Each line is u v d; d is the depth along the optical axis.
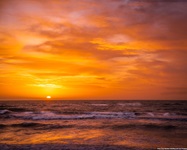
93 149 8.11
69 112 26.78
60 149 8.13
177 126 14.83
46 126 15.12
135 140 10.06
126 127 14.46
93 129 13.65
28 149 8.13
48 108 37.28
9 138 10.66
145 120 18.88
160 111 29.84
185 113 25.69
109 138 10.59
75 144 9.09
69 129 13.70
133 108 37.62
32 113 25.59
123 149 8.13
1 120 19.06
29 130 13.34
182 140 10.10
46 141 9.82
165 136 11.14
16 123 16.70
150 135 11.46
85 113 25.53
